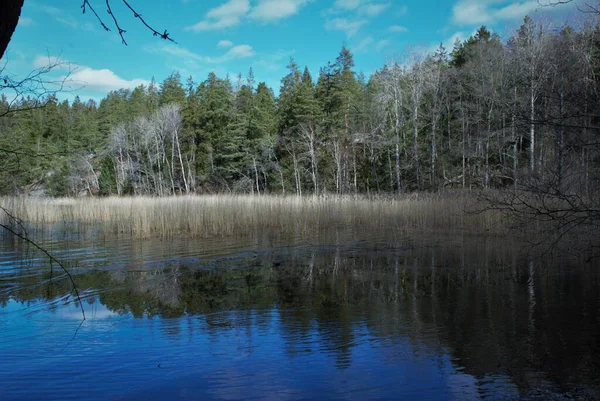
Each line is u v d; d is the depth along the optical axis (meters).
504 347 5.07
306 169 35.38
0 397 3.93
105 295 7.65
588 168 6.11
